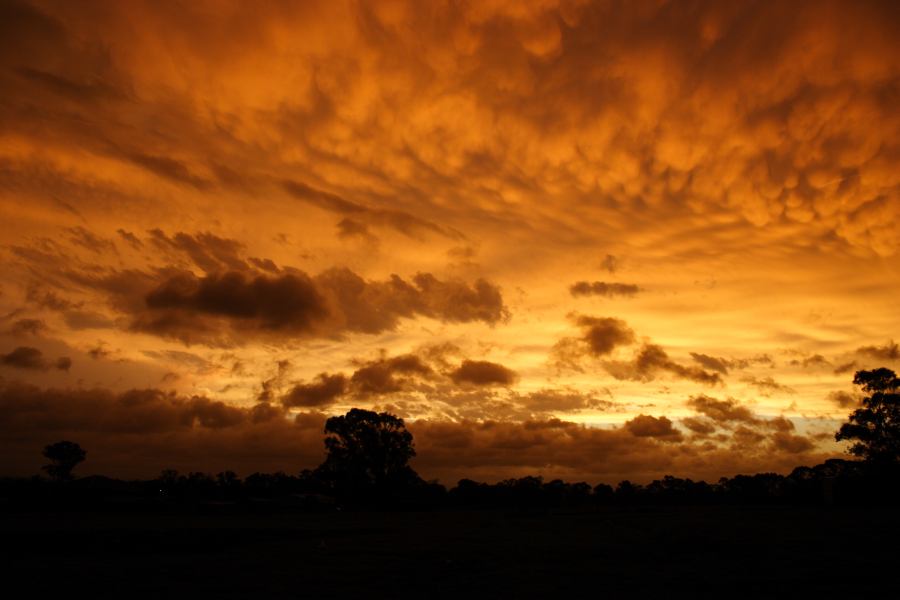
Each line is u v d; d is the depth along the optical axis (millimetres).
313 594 16062
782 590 15961
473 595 15859
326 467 94438
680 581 17438
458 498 104625
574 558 22547
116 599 15477
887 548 23234
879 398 64188
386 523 46750
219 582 17875
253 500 86500
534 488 109188
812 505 64438
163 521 47156
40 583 17844
